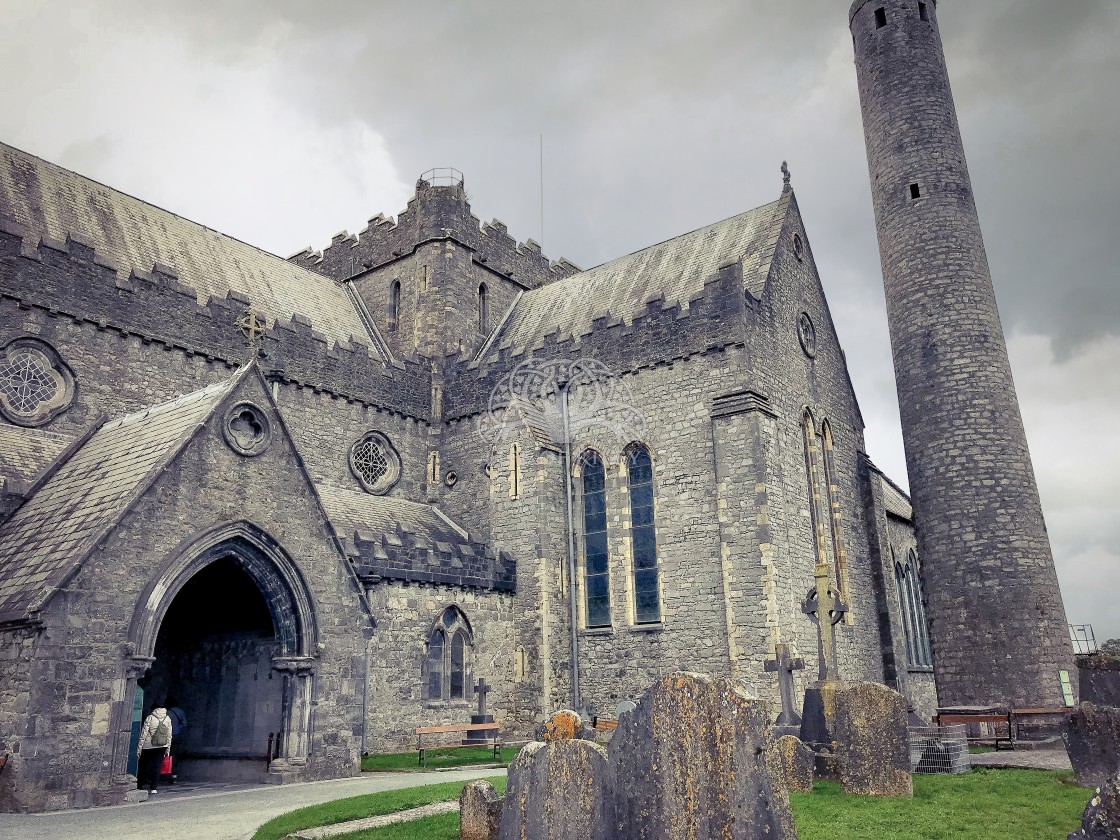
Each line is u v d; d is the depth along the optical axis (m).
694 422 29.84
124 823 13.48
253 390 20.09
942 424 31.19
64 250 25.78
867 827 11.41
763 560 27.02
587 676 30.42
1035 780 15.66
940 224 32.88
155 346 27.59
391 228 42.25
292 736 19.25
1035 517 29.92
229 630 22.03
